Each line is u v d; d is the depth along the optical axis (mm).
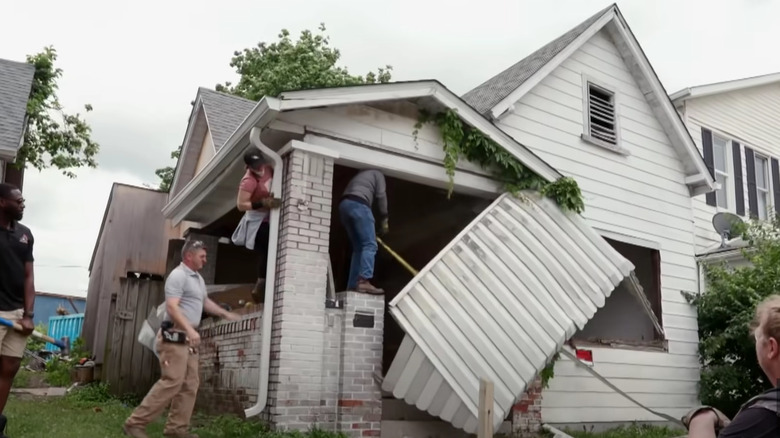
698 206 14469
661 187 12992
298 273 7293
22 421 6457
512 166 9203
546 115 11688
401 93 8227
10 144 8922
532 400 8781
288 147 7637
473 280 7715
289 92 7312
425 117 8734
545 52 12625
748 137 16188
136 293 11141
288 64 25031
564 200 9383
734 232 12961
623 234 12070
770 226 13820
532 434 8602
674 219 13039
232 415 7730
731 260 13141
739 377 11281
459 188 9156
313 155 7707
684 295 12625
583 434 9672
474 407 6707
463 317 7270
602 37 12961
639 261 13266
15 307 5449
